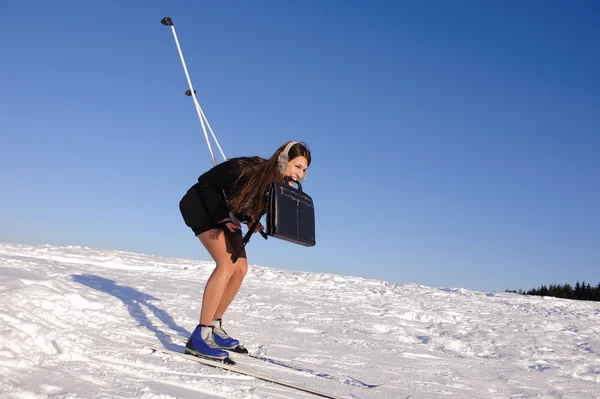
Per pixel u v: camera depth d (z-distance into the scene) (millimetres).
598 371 4699
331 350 4215
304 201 3383
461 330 6332
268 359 3561
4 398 1975
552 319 8156
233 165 3301
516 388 3777
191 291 6551
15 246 9648
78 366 2568
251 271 10656
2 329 2543
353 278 11656
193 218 3352
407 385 3396
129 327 3713
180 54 4070
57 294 3742
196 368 2885
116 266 9008
